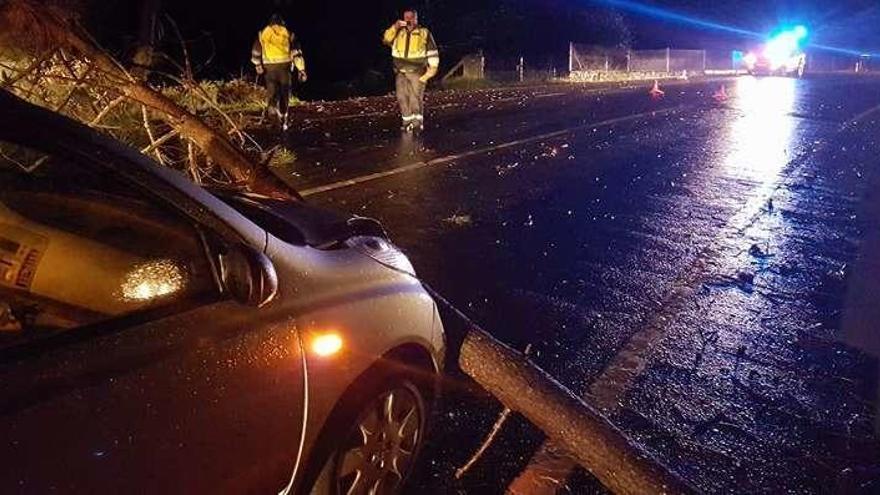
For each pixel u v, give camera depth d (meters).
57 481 1.72
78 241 2.23
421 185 8.30
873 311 5.04
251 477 2.24
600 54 30.89
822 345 4.53
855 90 24.89
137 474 1.89
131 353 1.94
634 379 4.07
